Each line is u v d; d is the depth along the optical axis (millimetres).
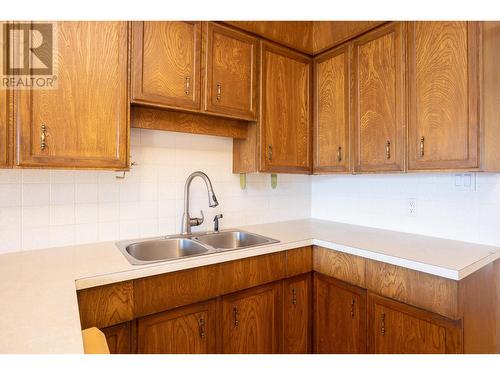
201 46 1648
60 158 1263
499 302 1536
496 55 1418
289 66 2020
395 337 1440
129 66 1435
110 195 1696
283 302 1722
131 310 1218
